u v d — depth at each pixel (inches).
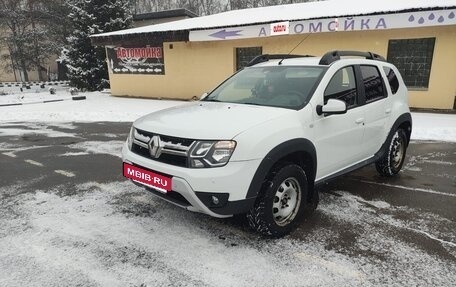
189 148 124.9
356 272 116.4
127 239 137.7
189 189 122.5
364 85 180.9
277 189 133.1
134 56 683.4
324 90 156.0
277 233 137.2
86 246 132.6
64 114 491.8
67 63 903.1
